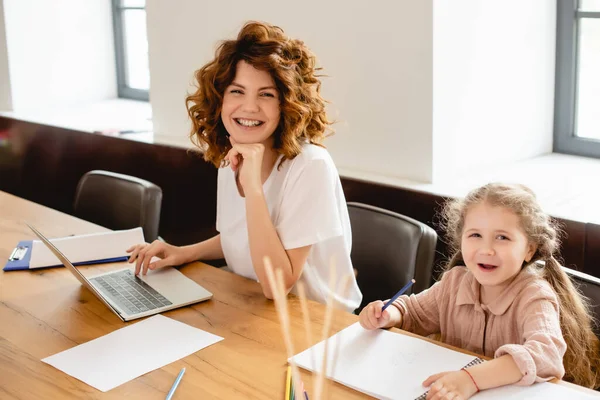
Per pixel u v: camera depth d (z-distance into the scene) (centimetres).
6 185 440
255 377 146
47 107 454
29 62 443
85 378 148
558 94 307
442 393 132
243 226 205
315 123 200
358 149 289
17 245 227
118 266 212
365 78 280
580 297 167
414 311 174
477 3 271
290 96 187
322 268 203
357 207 224
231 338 164
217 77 193
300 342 161
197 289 191
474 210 157
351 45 281
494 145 291
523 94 297
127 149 363
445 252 251
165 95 363
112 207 268
